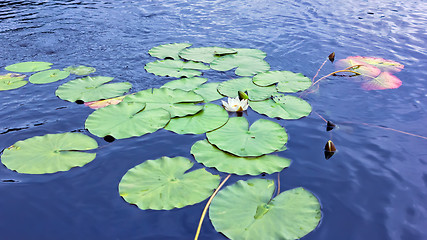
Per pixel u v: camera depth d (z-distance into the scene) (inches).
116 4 230.8
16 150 88.8
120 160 86.7
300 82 128.5
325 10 221.5
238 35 181.8
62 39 173.2
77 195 75.3
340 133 99.5
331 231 65.9
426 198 75.0
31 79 132.9
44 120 105.3
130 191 75.4
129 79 133.4
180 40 174.6
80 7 223.6
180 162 84.3
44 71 139.2
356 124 104.3
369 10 221.0
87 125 100.3
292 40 175.8
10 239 64.2
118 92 121.5
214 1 240.1
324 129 101.4
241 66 142.6
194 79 130.9
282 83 127.8
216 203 71.8
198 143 92.4
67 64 147.1
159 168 82.0
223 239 63.8
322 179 80.6
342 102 118.0
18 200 73.8
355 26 194.1
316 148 92.2
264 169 82.7
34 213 70.5
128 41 172.9
